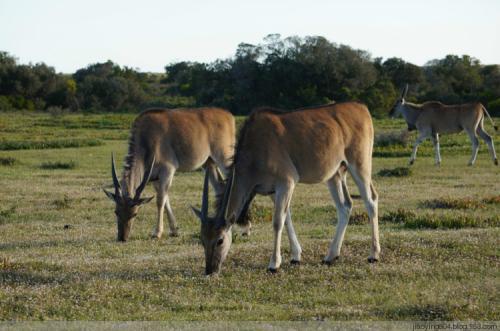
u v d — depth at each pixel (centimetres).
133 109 8300
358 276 1015
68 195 1995
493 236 1230
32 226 1534
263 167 1048
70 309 883
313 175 1077
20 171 2623
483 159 2941
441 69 7806
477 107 2764
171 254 1204
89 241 1354
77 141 3750
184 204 1819
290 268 1070
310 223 1545
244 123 1075
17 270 1071
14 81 8438
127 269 1077
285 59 7188
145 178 1382
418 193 1991
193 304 900
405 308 857
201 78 8044
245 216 1081
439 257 1104
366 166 1117
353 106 1134
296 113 1084
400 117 5703
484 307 857
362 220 1531
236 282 995
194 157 1499
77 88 8825
